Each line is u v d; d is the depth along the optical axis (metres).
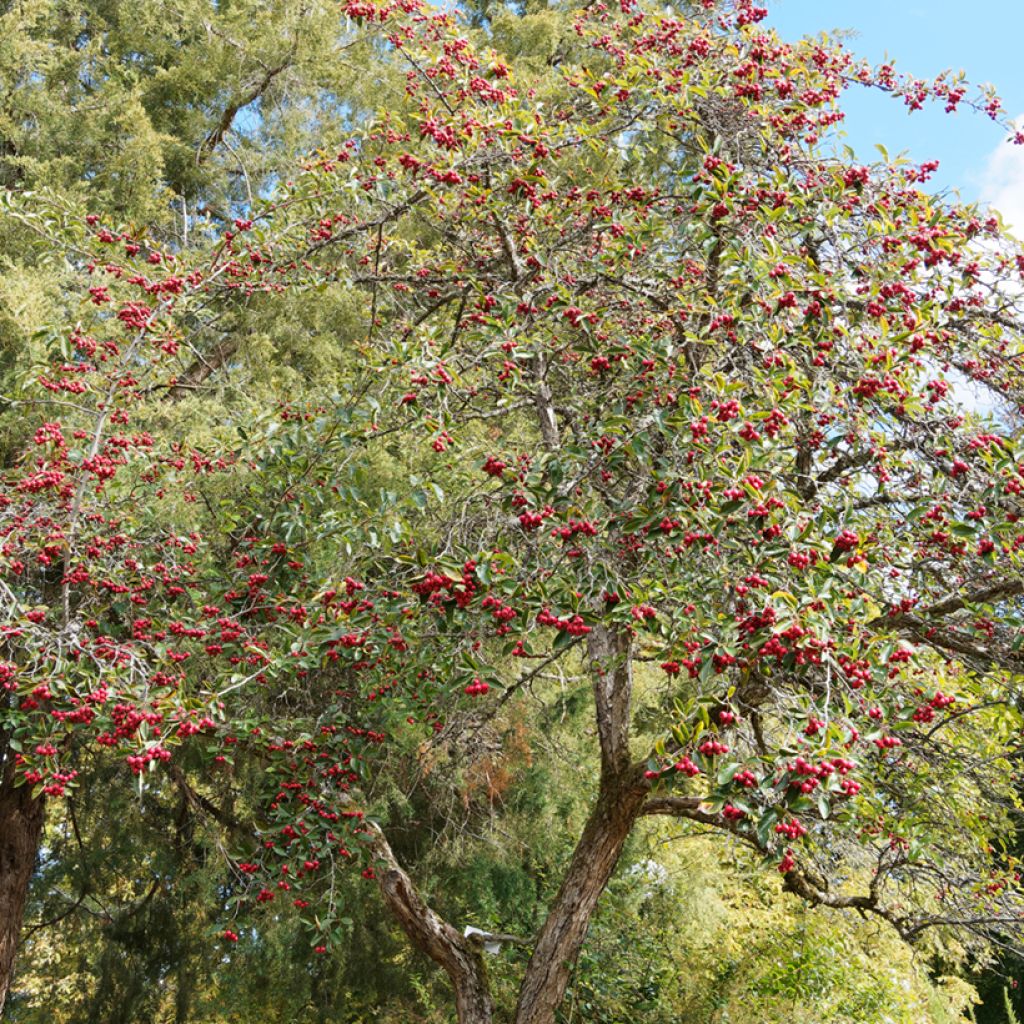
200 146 8.71
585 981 7.13
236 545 5.60
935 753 4.84
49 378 4.66
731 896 9.34
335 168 5.30
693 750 3.21
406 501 4.30
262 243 5.04
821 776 2.71
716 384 3.67
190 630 4.62
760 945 7.93
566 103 5.75
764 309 3.89
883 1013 7.43
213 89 8.64
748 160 4.63
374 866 5.34
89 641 3.96
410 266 6.15
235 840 7.89
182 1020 8.55
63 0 8.05
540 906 8.23
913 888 5.46
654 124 4.99
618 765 5.34
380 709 5.32
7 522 4.33
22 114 7.33
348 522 4.27
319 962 8.66
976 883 5.05
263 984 8.55
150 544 4.90
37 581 5.85
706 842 8.51
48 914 8.58
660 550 3.92
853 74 5.11
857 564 3.31
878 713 3.39
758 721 4.51
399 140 5.12
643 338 4.30
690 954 8.09
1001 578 4.23
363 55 9.02
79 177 7.35
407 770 7.72
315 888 7.53
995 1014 12.46
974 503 3.69
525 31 10.37
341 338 8.23
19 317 5.44
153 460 5.04
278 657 4.51
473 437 5.59
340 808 5.14
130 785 7.63
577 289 5.16
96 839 7.89
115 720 3.68
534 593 3.67
